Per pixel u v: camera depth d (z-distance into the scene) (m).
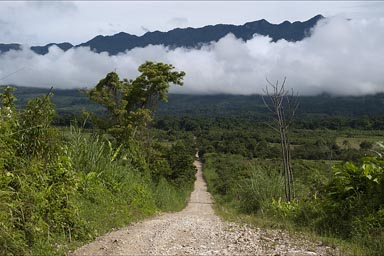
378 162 10.48
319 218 10.98
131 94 26.75
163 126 104.69
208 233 9.73
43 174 8.41
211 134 91.06
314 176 19.09
